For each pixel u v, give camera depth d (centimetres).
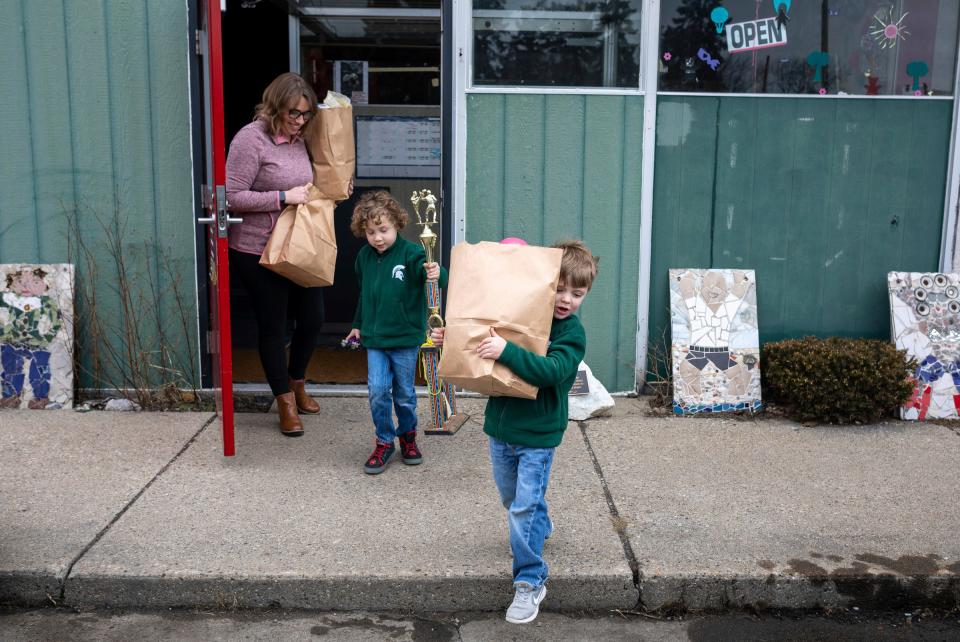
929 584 307
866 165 497
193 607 304
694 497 370
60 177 477
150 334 489
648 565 310
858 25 487
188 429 447
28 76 468
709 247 501
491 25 479
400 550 320
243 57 802
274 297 428
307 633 291
